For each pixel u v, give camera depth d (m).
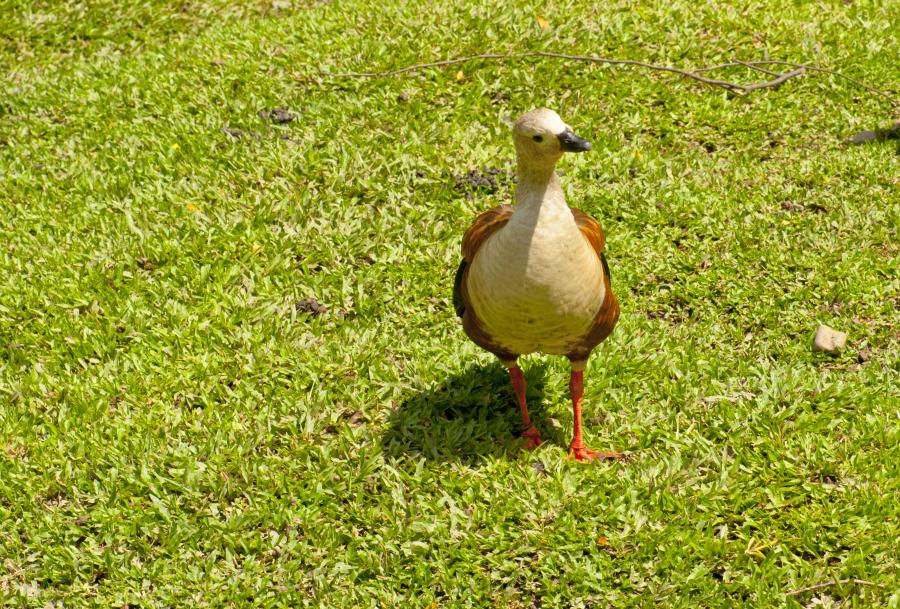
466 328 3.45
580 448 3.50
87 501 3.45
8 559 3.38
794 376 3.58
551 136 3.22
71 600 3.32
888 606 3.23
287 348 3.69
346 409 3.58
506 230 3.30
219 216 4.00
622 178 4.09
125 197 4.11
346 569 3.33
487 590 3.30
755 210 4.00
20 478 3.47
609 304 3.38
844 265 3.82
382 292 3.82
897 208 3.98
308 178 4.12
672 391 3.58
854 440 3.47
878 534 3.33
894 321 3.71
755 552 3.32
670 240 3.94
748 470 3.43
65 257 3.91
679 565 3.31
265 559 3.36
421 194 4.08
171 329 3.75
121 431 3.54
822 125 4.25
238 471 3.47
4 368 3.69
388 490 3.45
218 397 3.62
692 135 4.24
